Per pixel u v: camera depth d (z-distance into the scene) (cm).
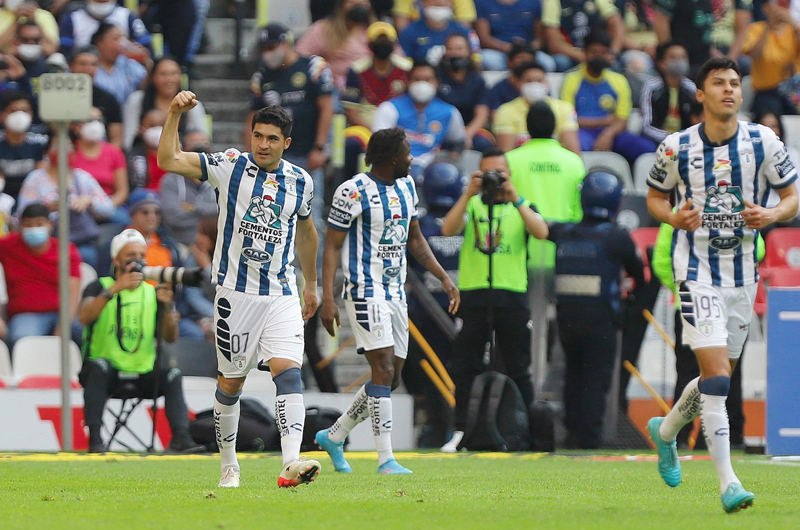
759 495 2130
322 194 4416
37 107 4653
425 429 3784
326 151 4600
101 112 4591
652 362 4075
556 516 1739
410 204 2659
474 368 3534
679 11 5062
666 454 2192
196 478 2433
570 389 3709
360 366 4397
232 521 1645
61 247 3459
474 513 1773
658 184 2027
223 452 2194
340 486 2244
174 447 3234
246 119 5103
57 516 1714
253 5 5941
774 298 3158
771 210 1909
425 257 2773
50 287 3888
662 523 1652
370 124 4697
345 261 2647
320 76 4462
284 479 2039
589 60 4766
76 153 4344
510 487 2278
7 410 3466
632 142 4741
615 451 3603
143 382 3250
